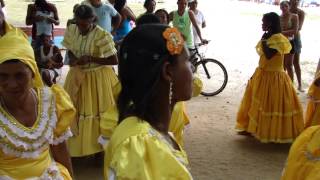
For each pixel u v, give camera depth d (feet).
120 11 25.12
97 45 14.90
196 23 26.91
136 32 5.02
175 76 4.99
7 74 7.10
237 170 15.53
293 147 7.67
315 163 7.22
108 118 8.84
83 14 14.70
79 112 15.03
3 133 7.32
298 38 26.53
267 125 17.39
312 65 35.55
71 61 15.29
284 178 7.71
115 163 4.64
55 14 26.78
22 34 7.55
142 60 4.91
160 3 69.56
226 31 52.75
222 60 37.01
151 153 4.66
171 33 4.92
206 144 18.03
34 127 7.61
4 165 7.45
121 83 5.19
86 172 15.08
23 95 7.39
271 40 17.19
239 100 25.41
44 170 7.76
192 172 15.23
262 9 73.61
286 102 17.21
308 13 69.26
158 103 5.05
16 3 67.00
